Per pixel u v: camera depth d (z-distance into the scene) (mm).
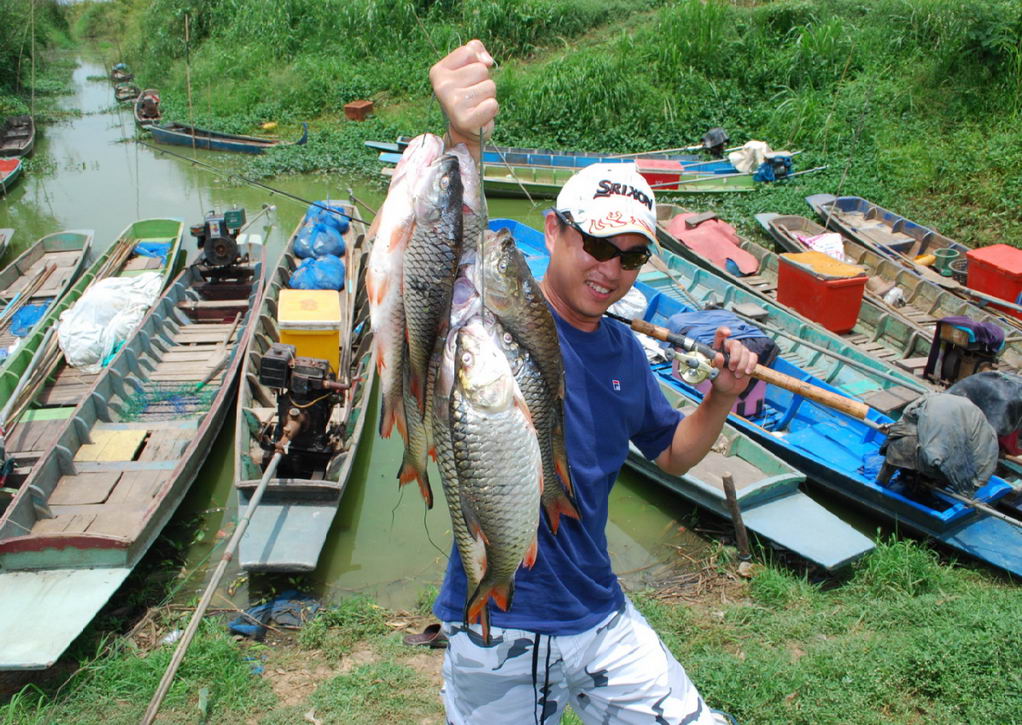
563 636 2600
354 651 5508
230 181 16312
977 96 15383
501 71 18125
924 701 4688
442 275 2164
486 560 2240
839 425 7660
